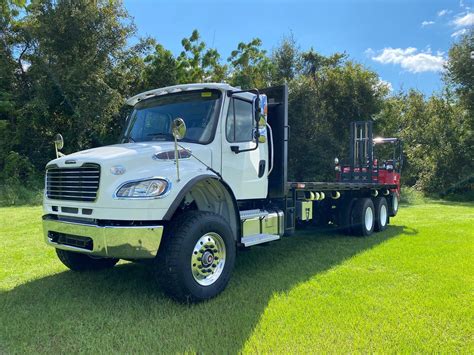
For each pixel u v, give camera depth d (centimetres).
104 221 366
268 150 562
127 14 2011
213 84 476
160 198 365
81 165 381
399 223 1021
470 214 1262
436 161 2306
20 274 488
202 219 390
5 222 946
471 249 645
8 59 1944
